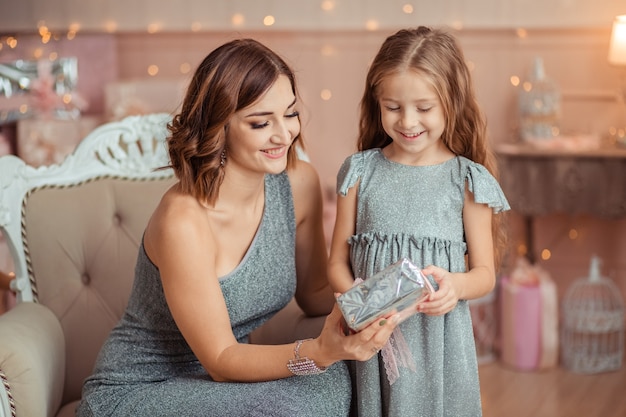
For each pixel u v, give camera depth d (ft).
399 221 5.68
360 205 5.89
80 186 7.22
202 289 5.58
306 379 5.57
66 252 6.97
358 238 5.80
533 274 11.95
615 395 10.85
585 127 13.34
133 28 14.99
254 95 5.47
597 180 11.93
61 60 14.87
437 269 5.22
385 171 5.86
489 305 12.07
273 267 6.16
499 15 13.41
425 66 5.41
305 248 6.71
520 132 13.17
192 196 5.75
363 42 14.19
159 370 6.02
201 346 5.57
